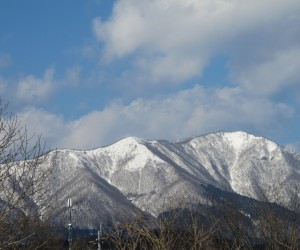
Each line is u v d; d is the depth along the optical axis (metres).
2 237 16.09
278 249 20.00
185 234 18.66
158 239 17.33
